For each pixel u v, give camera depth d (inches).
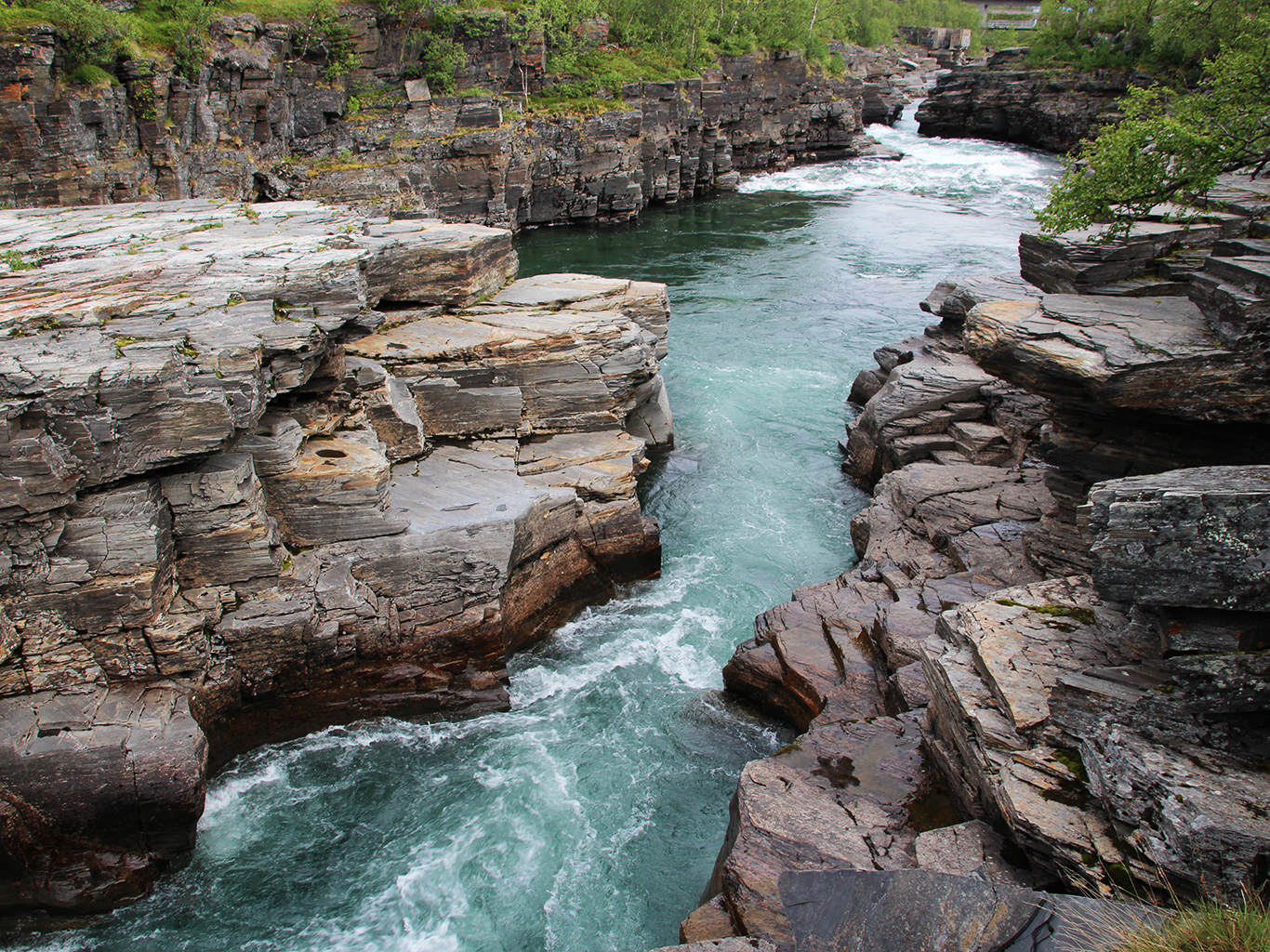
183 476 491.5
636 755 528.1
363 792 500.4
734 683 569.6
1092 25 2827.3
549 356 714.2
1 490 428.5
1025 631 405.1
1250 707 314.0
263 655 517.0
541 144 1959.9
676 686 587.5
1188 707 324.8
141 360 459.8
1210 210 647.8
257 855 461.1
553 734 545.0
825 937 283.6
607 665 610.2
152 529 469.1
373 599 549.3
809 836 378.6
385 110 1780.3
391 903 434.9
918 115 3292.3
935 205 2084.2
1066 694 355.6
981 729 359.3
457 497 614.2
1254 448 491.8
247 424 492.4
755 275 1529.3
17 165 1138.0
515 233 1946.4
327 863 456.8
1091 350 504.7
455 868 452.8
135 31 1306.6
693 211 2172.7
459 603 563.2
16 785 425.7
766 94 2613.2
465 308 781.9
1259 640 320.8
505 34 1897.1
